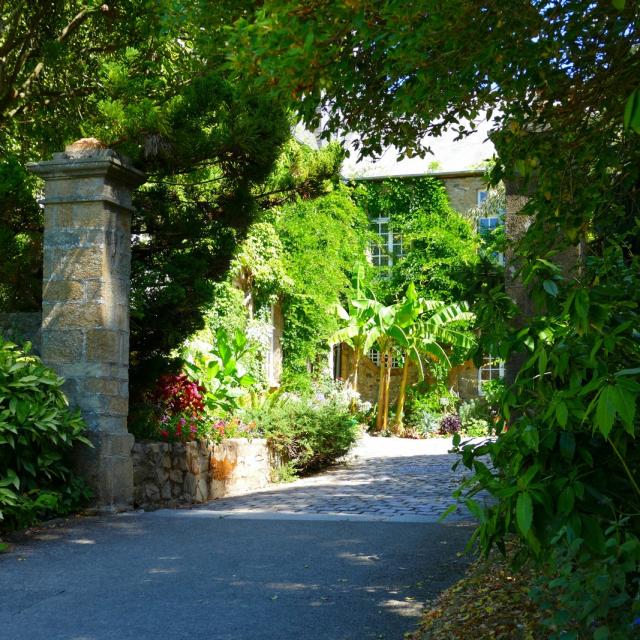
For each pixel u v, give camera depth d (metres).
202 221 8.95
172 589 4.29
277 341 19.78
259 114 8.03
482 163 20.89
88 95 9.33
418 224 21.31
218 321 16.38
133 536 5.90
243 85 3.98
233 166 8.77
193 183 8.88
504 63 3.71
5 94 8.61
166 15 4.26
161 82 8.78
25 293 8.66
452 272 6.62
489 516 2.67
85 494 6.97
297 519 6.70
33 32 8.79
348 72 3.85
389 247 21.83
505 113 4.44
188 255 8.83
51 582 4.48
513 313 3.14
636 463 2.63
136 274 8.85
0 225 8.41
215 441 9.62
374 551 5.27
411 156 4.95
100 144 7.48
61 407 6.86
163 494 8.23
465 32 3.37
